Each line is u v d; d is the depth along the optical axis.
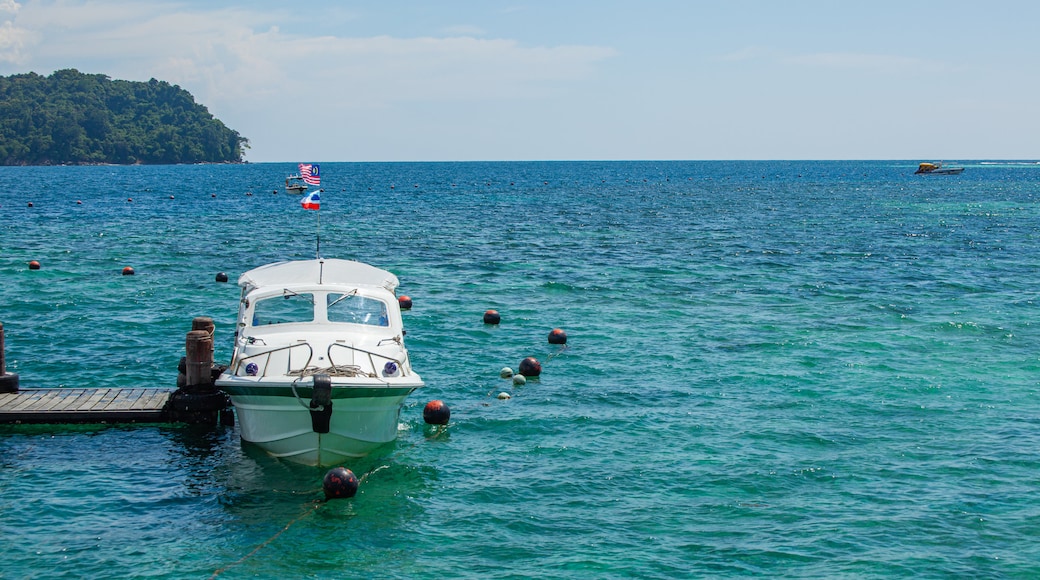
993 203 88.69
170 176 171.62
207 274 37.44
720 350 24.69
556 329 26.30
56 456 16.59
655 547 13.10
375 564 12.65
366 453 16.52
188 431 18.12
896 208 81.25
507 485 15.41
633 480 15.58
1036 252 46.34
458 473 15.95
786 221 66.19
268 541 13.35
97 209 75.94
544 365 23.22
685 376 22.14
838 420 18.70
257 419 15.99
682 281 36.41
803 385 21.28
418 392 20.84
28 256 42.22
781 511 14.30
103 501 14.67
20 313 28.48
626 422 18.59
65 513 14.16
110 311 29.12
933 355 24.11
